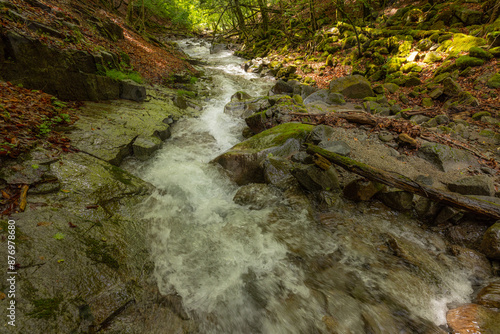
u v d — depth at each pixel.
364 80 9.60
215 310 2.89
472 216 3.85
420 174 4.78
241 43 25.14
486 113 6.73
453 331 2.66
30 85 5.57
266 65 15.98
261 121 7.14
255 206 4.59
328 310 2.90
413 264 3.42
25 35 5.37
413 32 12.30
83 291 2.54
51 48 5.75
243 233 3.96
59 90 6.09
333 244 3.79
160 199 4.42
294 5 15.47
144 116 6.92
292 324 2.78
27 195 3.23
